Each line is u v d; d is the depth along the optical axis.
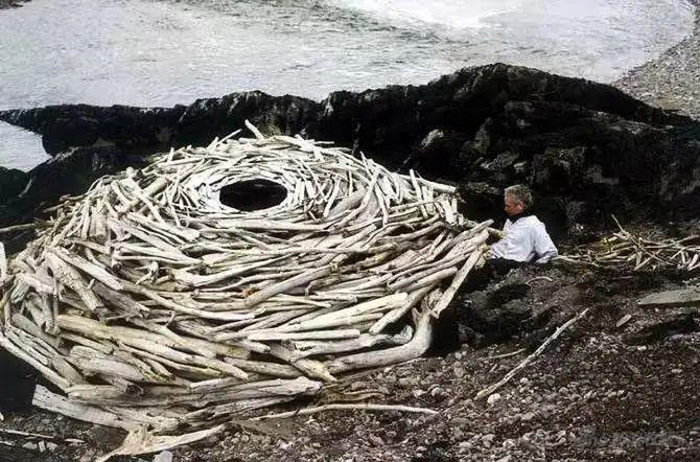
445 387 6.50
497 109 10.28
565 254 8.48
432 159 10.31
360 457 5.78
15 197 10.36
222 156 8.95
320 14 17.66
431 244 7.69
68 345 6.86
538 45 15.77
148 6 18.39
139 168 9.86
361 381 6.63
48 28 17.05
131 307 6.68
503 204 9.38
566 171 9.41
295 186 8.30
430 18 17.27
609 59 15.20
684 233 8.71
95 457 6.20
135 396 6.51
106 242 7.25
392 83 14.02
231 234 7.42
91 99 13.80
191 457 6.02
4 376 7.07
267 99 11.69
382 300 6.98
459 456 5.67
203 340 6.58
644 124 9.88
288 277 7.00
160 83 14.31
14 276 7.48
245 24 17.12
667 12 17.72
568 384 6.26
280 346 6.58
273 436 6.16
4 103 13.77
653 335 6.60
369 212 7.96
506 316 7.08
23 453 6.30
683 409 5.77
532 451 5.61
